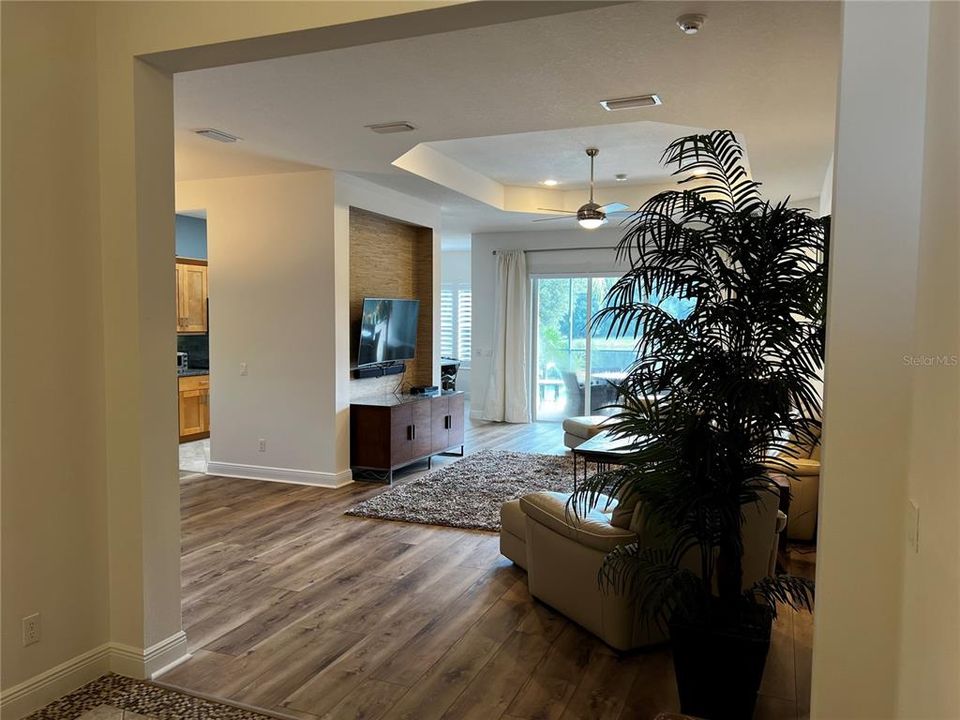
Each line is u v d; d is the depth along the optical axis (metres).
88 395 2.76
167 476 2.91
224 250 6.24
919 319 1.60
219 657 3.00
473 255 9.95
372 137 4.80
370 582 3.86
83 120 2.72
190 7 2.63
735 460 2.41
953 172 1.34
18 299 2.49
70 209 2.68
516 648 3.08
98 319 2.79
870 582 1.72
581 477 6.20
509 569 4.07
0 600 2.45
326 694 2.71
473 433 8.82
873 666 1.74
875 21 1.68
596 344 9.49
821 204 6.36
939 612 1.33
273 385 6.15
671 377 2.43
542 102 4.01
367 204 6.32
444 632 3.24
